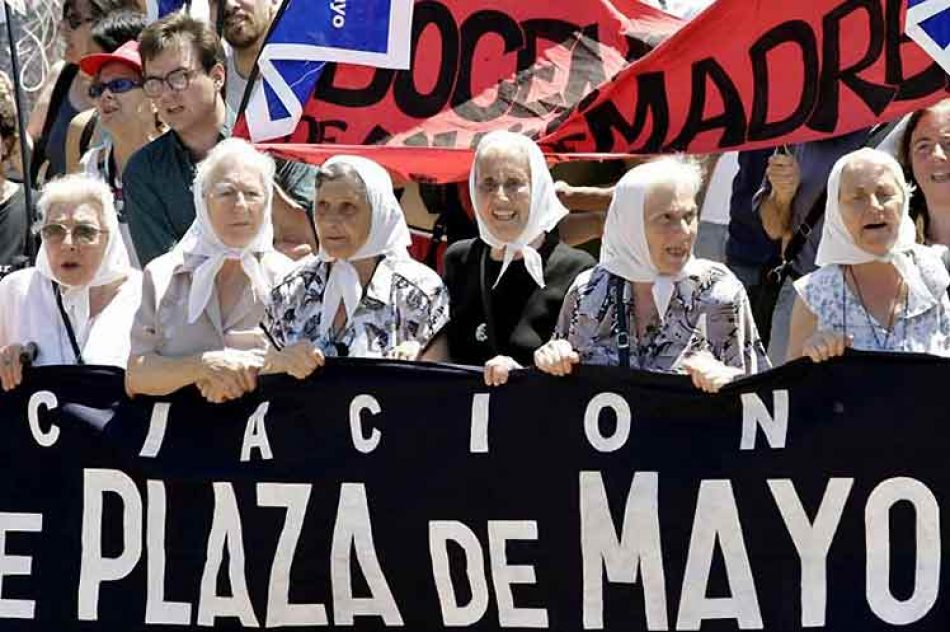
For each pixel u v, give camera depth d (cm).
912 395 1102
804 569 1112
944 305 1173
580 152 1428
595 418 1138
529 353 1232
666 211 1155
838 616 1107
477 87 1452
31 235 1502
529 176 1238
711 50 1384
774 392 1118
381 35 1443
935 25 1255
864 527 1106
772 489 1116
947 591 1096
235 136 1462
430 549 1160
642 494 1131
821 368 1112
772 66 1373
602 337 1180
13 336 1286
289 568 1176
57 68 1870
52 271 1271
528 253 1239
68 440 1205
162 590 1193
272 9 1642
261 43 1620
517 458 1148
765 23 1370
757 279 1486
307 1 1446
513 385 1149
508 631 1154
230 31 1631
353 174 1216
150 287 1224
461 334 1246
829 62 1358
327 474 1170
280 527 1177
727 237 1520
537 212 1239
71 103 1777
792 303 1448
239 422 1185
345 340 1216
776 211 1459
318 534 1173
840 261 1167
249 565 1181
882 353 1105
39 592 1205
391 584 1167
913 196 1380
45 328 1280
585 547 1141
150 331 1221
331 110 1455
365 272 1225
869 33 1345
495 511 1151
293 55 1449
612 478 1135
